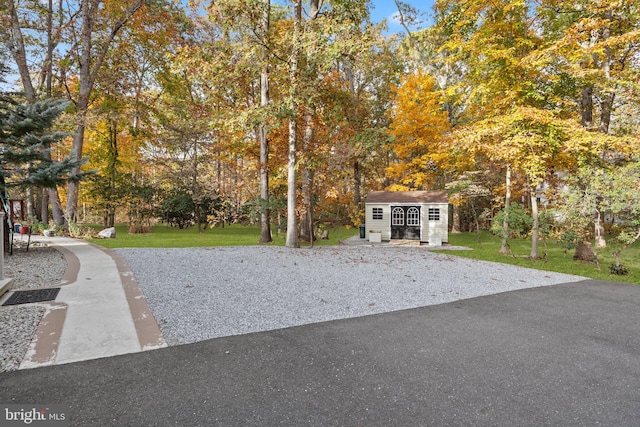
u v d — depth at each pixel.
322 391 2.96
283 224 20.86
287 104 12.40
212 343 4.02
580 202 10.35
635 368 3.48
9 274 7.09
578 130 10.79
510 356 3.74
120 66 19.64
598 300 6.33
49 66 17.28
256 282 7.28
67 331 4.19
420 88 22.09
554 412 2.68
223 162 27.28
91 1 16.59
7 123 9.77
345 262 10.59
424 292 6.82
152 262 8.98
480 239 21.31
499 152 11.43
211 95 15.77
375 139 14.60
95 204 23.88
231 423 2.47
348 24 11.84
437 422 2.52
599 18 10.96
